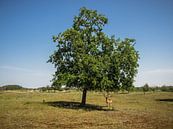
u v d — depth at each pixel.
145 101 80.56
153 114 42.12
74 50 50.81
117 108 54.19
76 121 32.25
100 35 51.66
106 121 32.81
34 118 34.03
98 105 61.69
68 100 77.00
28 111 42.53
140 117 37.66
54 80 51.91
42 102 63.62
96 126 28.58
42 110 44.69
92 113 42.44
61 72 52.00
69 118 35.06
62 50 53.00
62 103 61.72
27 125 28.08
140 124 30.45
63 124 29.53
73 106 54.62
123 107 57.09
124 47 49.84
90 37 51.97
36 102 63.19
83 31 51.66
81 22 53.59
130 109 51.84
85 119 34.41
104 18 52.81
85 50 50.97
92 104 64.38
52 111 43.53
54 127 27.28
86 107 53.72
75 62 50.00
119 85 50.12
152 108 54.56
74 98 90.12
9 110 43.47
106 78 47.84
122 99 92.31
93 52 50.75
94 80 47.50
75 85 51.44
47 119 33.44
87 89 53.16
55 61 53.50
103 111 46.41
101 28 53.34
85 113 42.22
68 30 52.09
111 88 51.19
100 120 33.69
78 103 63.88
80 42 49.97
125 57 48.81
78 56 49.25
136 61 49.44
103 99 90.81
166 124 30.55
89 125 29.22
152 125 29.69
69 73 49.94
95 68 46.56
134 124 30.44
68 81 48.81
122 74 49.78
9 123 29.20
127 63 49.50
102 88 49.47
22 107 49.09
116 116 38.66
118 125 29.55
